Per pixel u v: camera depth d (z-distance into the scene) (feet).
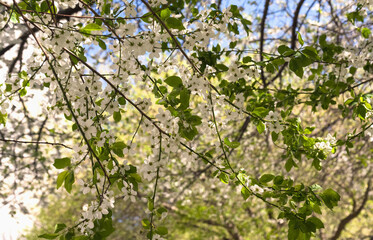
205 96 6.15
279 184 6.27
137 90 22.97
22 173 19.77
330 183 28.09
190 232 37.70
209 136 21.16
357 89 13.56
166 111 5.70
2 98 6.06
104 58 16.44
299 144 7.30
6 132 17.75
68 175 5.12
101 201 5.21
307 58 6.46
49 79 5.81
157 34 5.82
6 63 12.80
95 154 5.11
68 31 5.32
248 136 21.71
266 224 31.50
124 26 5.63
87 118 5.74
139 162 26.89
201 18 6.68
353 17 9.18
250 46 20.34
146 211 5.74
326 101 9.51
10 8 5.68
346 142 7.70
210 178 23.94
